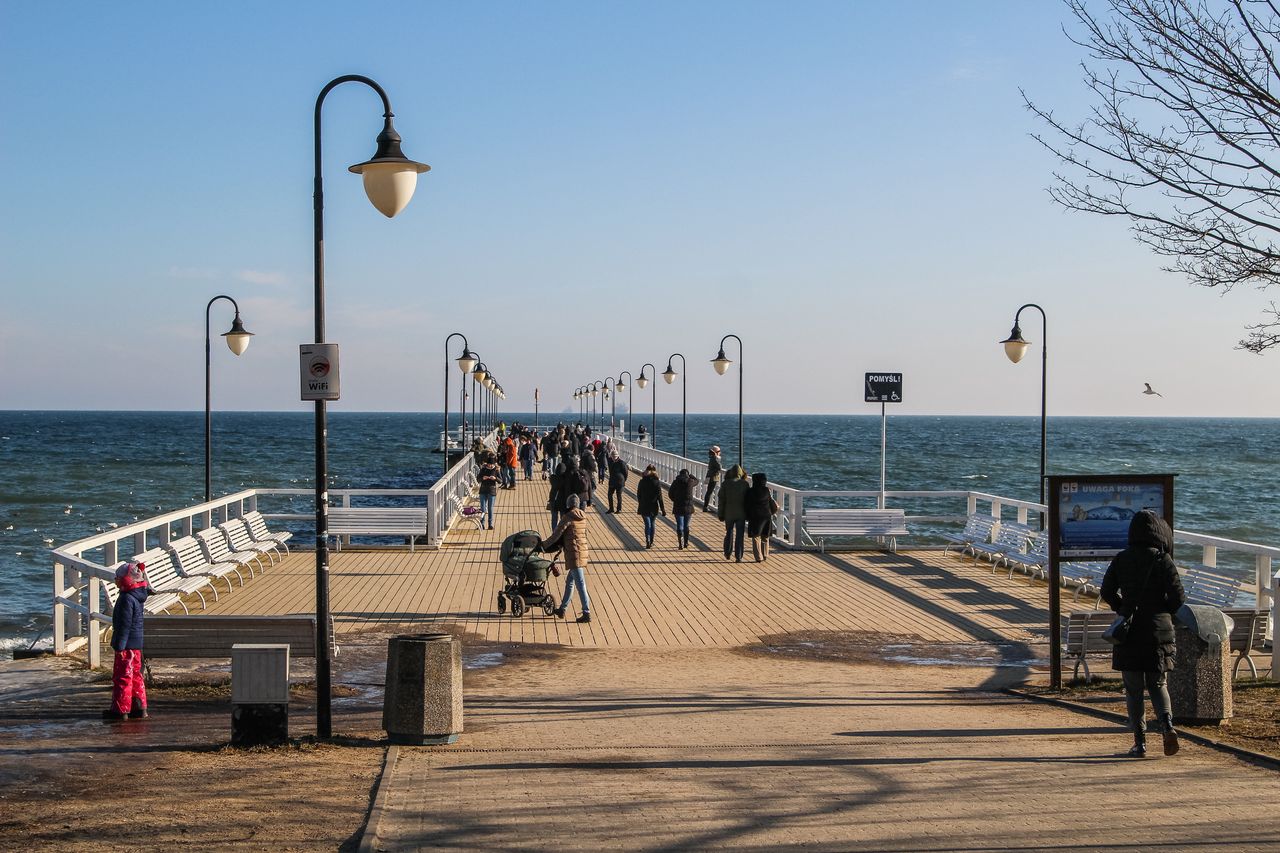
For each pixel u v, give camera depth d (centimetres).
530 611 1684
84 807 687
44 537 3900
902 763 810
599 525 2861
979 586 1930
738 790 725
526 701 1112
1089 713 1030
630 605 1745
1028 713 1048
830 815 659
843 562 2203
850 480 7619
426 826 638
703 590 1886
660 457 4338
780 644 1473
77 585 1418
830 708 1078
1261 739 877
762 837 613
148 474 7706
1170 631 823
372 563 2138
